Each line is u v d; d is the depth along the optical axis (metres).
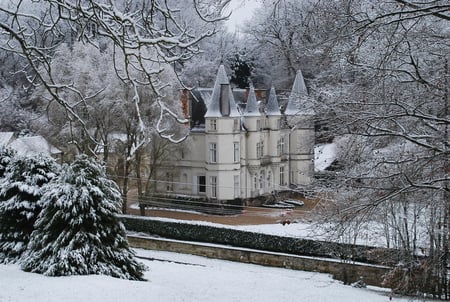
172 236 34.00
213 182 46.62
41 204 18.00
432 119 10.34
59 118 30.98
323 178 15.02
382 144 12.60
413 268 15.60
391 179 11.36
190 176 48.06
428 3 8.73
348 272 22.89
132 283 15.22
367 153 12.69
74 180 16.44
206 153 46.72
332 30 9.79
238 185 47.16
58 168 19.64
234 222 40.91
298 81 28.19
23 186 18.69
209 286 18.66
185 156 48.12
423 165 10.55
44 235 16.20
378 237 18.92
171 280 19.08
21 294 13.38
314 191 15.22
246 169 48.91
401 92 11.34
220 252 29.80
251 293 18.27
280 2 11.54
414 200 11.92
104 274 16.09
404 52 10.95
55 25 8.98
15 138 39.03
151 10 8.39
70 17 8.76
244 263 28.98
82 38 8.77
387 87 11.25
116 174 39.06
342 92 12.88
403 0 8.66
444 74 10.80
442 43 10.84
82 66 31.31
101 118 32.16
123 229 16.95
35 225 16.50
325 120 13.41
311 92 16.66
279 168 51.50
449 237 11.38
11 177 19.03
